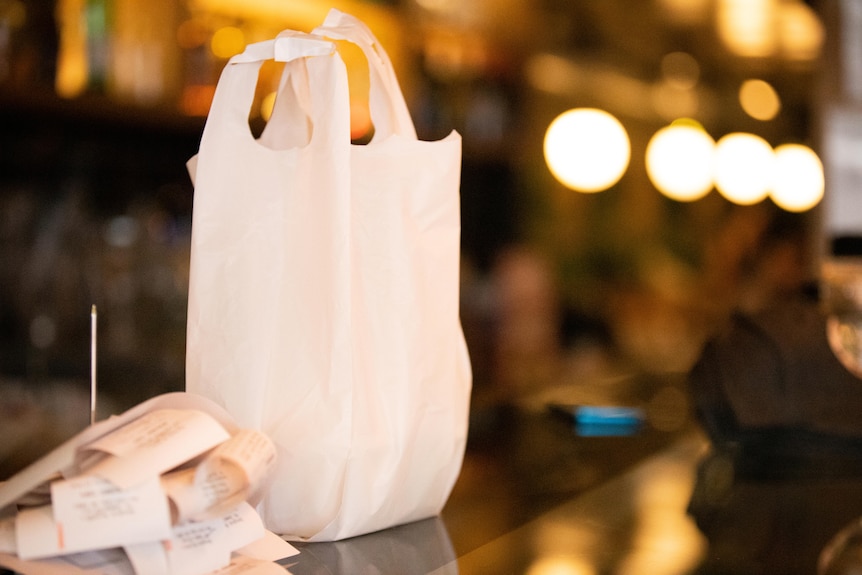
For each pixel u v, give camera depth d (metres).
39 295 1.72
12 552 0.43
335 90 0.54
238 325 0.56
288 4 1.90
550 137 2.62
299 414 0.55
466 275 2.75
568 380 3.02
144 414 0.50
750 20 2.74
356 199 0.57
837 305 0.93
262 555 0.52
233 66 0.56
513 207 2.92
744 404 0.92
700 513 0.69
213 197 0.56
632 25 2.90
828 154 2.29
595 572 0.55
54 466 0.43
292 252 0.56
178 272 1.82
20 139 1.66
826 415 0.90
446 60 2.42
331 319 0.55
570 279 3.38
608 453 0.94
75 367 1.67
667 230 4.01
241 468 0.47
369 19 2.16
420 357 0.59
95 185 1.77
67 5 1.48
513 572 0.55
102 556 0.46
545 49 2.91
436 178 0.60
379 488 0.57
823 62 2.28
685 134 3.07
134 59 1.54
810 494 0.76
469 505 0.71
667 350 3.53
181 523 0.47
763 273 3.62
